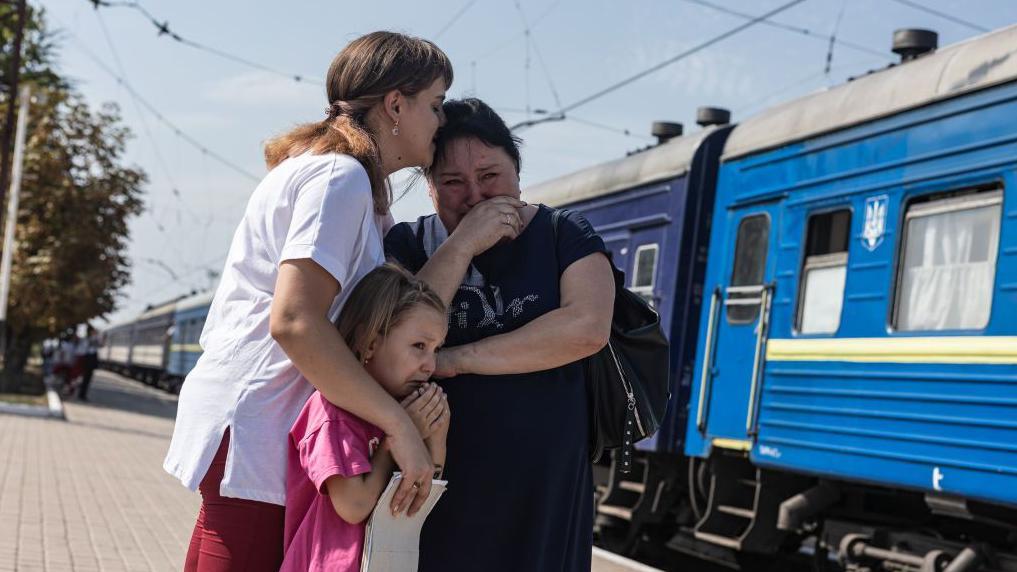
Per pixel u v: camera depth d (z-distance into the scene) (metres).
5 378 30.48
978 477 6.81
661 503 10.62
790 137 9.13
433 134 3.09
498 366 2.98
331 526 2.70
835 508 8.74
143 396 40.34
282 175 2.86
